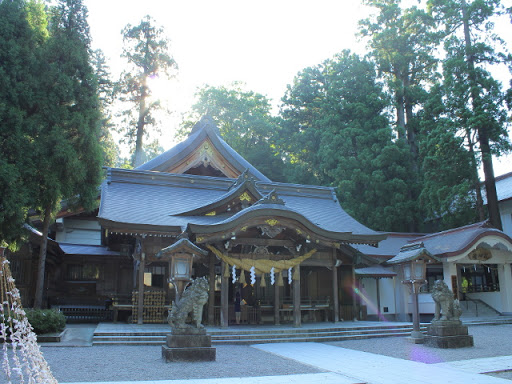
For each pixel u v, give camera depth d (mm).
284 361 11617
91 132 17812
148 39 46000
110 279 25156
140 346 13828
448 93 32219
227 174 28719
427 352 13391
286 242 18719
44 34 17969
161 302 18891
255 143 52469
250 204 20156
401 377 9695
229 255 17703
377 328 18125
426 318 25219
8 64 15805
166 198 22516
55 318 14750
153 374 9539
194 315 11602
